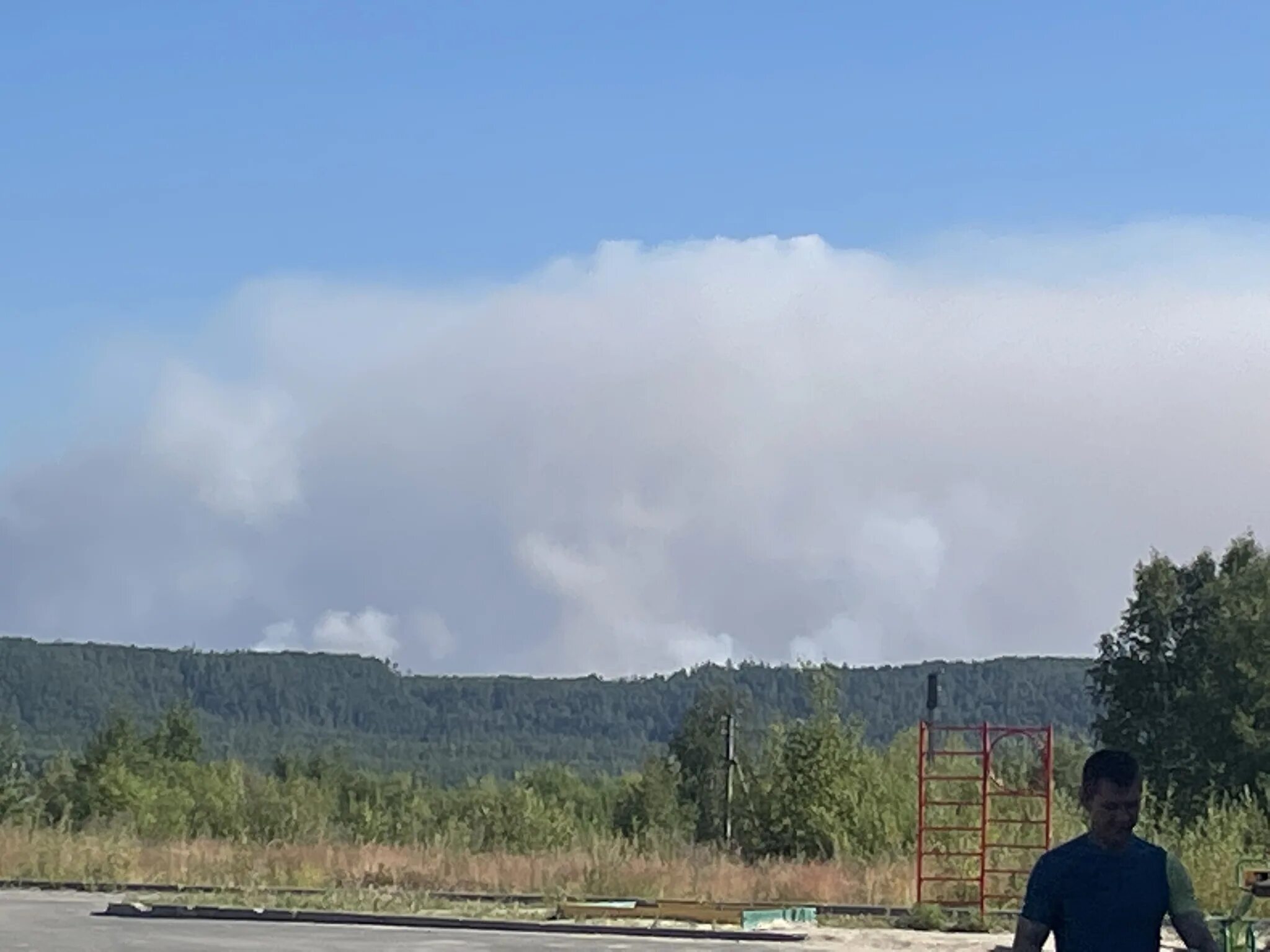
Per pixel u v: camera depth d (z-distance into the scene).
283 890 37.88
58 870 41.03
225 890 38.00
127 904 32.19
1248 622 64.50
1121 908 7.51
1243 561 67.75
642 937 29.66
